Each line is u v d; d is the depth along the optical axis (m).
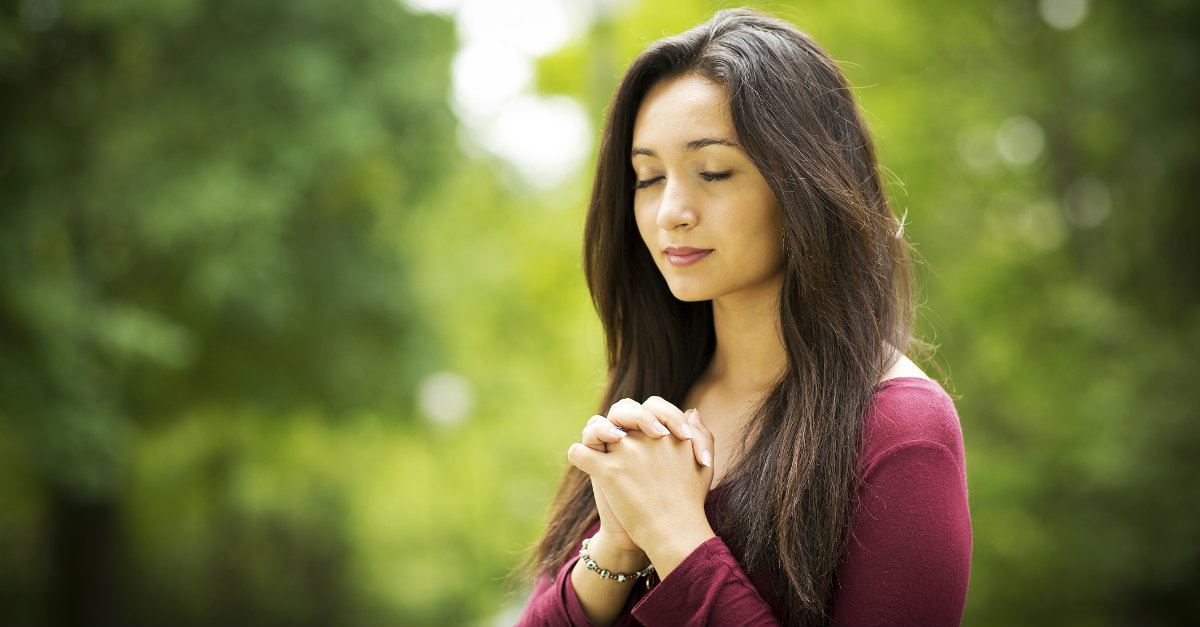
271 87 8.77
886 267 1.40
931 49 9.18
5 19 7.77
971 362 8.98
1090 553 7.67
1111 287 8.45
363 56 9.46
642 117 1.40
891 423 1.29
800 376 1.34
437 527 15.59
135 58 8.93
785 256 1.38
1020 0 9.07
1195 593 7.64
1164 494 7.34
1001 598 8.27
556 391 14.98
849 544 1.28
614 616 1.42
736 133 1.33
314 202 9.81
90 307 7.89
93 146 8.73
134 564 14.14
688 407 1.56
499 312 14.02
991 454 8.37
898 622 1.24
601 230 1.55
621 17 11.24
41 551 12.84
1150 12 7.88
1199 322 7.60
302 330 10.01
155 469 12.23
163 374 9.88
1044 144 9.02
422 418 10.98
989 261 8.98
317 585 15.23
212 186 8.25
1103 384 7.73
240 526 14.85
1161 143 7.75
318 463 13.12
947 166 9.05
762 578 1.31
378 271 10.19
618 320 1.62
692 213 1.35
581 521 1.58
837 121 1.39
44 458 7.79
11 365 7.49
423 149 9.73
